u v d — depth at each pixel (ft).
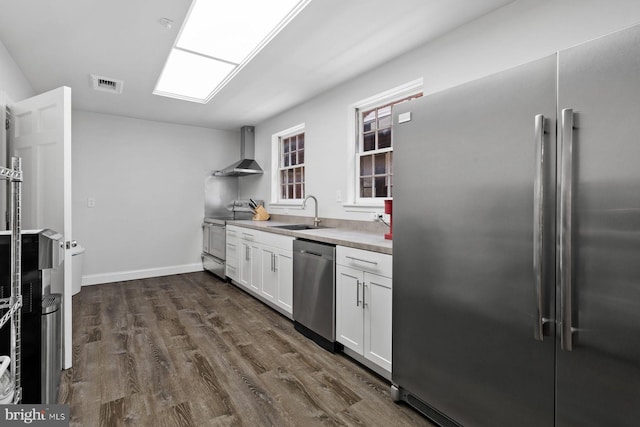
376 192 10.14
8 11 6.54
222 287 13.61
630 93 3.07
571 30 5.59
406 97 9.13
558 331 3.61
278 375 6.72
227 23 7.09
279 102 12.49
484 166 4.34
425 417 5.43
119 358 7.38
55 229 6.89
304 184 13.33
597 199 3.29
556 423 3.67
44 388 5.16
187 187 16.26
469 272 4.54
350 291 7.14
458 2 6.36
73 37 7.58
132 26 7.14
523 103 3.91
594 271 3.33
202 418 5.37
